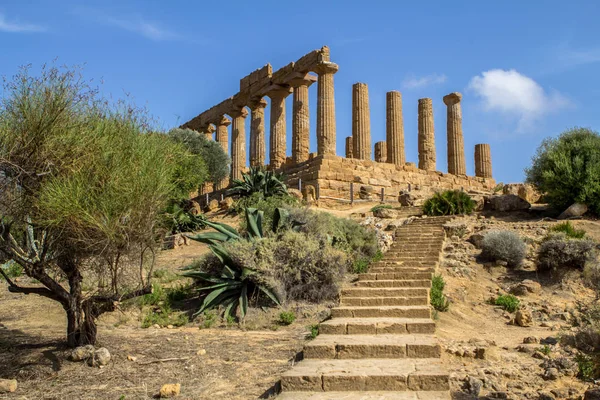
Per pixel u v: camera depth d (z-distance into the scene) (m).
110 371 8.03
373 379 6.72
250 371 7.93
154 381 7.57
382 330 9.18
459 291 13.34
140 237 8.39
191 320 11.97
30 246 8.42
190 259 17.64
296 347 9.29
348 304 11.20
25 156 8.01
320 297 12.78
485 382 7.15
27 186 8.09
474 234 17.06
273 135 38.03
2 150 7.86
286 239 13.45
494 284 14.37
